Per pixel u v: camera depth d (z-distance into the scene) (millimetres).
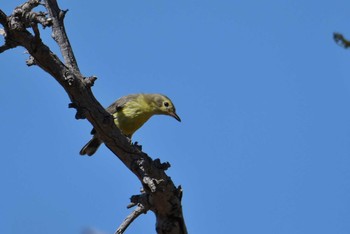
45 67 15531
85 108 16047
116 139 16594
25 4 15195
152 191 16344
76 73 16156
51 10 16734
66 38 16719
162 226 17094
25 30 14828
